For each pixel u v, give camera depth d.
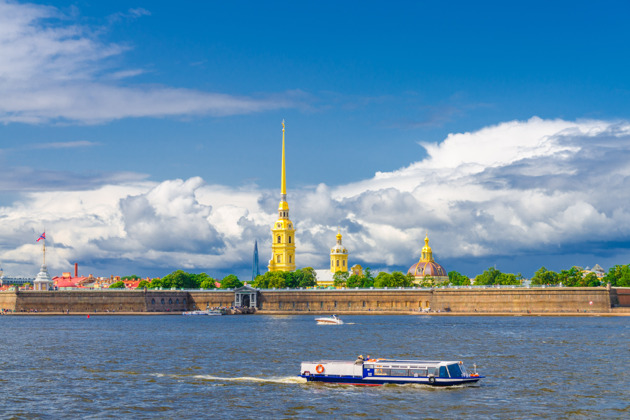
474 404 86.25
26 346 156.12
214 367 117.44
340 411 82.94
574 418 79.81
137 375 108.50
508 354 135.38
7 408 84.44
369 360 102.81
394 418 79.94
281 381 101.81
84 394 92.88
